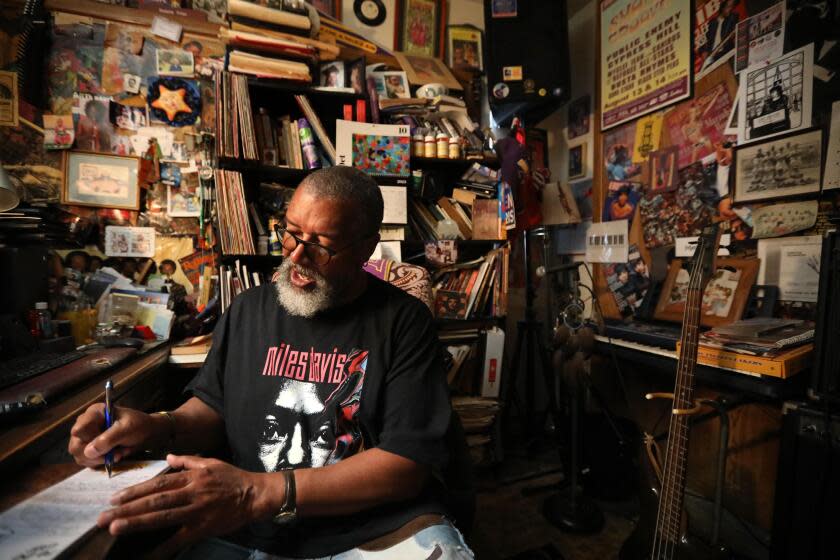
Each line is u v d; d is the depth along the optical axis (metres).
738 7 1.79
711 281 1.81
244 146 1.83
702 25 1.94
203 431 0.87
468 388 2.22
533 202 2.41
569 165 2.82
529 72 2.37
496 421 2.16
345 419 0.84
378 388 0.85
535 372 2.84
